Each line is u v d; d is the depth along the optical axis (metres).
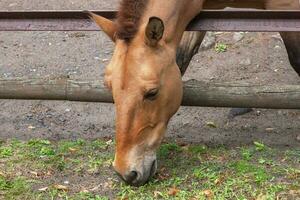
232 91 4.86
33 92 5.27
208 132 5.45
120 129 4.15
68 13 4.99
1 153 5.08
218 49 7.11
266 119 5.68
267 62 6.82
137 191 4.37
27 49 7.49
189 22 4.75
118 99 4.15
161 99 4.26
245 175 4.50
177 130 5.54
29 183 4.64
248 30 4.70
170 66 4.33
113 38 4.38
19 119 6.01
